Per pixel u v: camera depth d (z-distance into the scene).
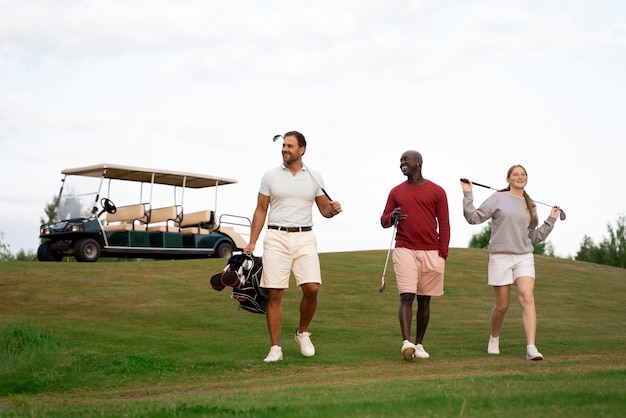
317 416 4.11
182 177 19.22
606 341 9.51
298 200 7.80
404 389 5.31
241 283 7.69
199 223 19.80
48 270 14.57
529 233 8.14
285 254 7.77
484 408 4.18
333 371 7.02
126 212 18.97
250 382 6.57
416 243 7.86
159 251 18.81
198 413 4.47
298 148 7.81
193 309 11.83
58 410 5.16
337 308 12.73
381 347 8.91
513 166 8.14
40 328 9.23
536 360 7.58
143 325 10.43
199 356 8.02
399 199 7.95
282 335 9.91
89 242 17.89
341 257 18.97
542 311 13.48
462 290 15.23
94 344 8.51
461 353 8.30
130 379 7.04
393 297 14.02
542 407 4.11
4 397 6.38
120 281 13.94
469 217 8.15
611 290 16.47
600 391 4.61
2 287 12.84
